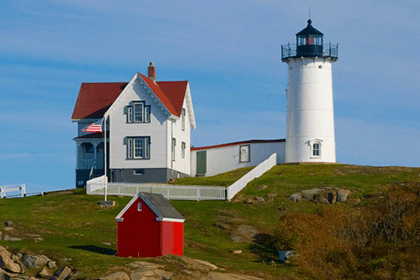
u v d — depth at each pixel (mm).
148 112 82875
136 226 52531
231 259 56031
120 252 52531
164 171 82125
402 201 65938
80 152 87125
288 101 88875
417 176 76125
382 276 54688
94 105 89875
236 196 72688
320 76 87562
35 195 78625
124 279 46594
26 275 47281
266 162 83438
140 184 73438
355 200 69812
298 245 57531
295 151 87375
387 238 61562
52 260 48750
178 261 50781
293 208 69312
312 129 86812
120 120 83312
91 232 60031
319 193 70938
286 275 52469
